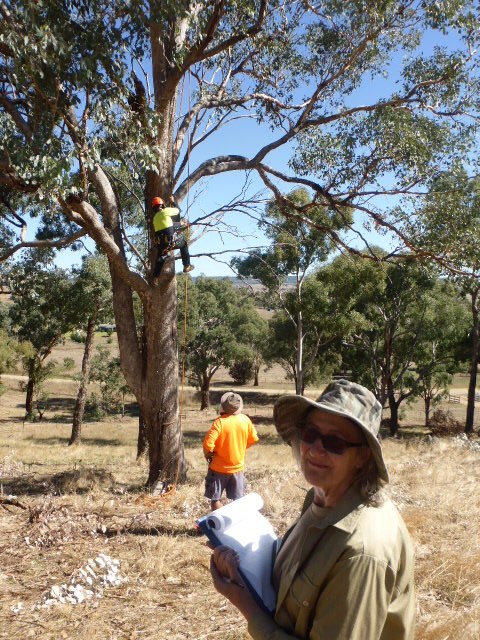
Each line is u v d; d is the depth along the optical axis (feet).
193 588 17.29
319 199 47.96
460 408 195.42
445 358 139.33
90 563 18.84
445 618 13.52
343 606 5.28
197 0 33.71
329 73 45.91
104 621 15.11
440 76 44.45
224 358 186.60
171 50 36.83
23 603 16.37
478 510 23.62
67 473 39.22
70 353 262.88
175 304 39.52
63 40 27.91
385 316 123.24
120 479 41.29
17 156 28.86
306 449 6.18
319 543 5.71
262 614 6.10
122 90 30.50
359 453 6.02
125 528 23.45
